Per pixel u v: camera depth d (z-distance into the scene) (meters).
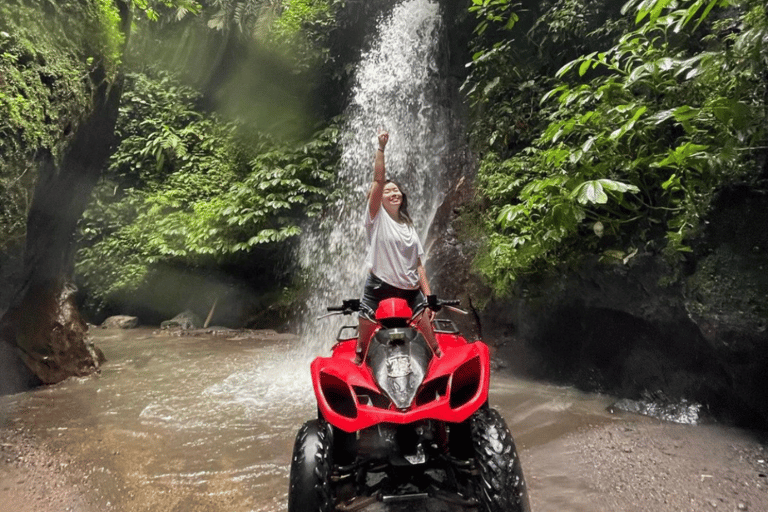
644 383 4.76
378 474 2.55
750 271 3.59
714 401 4.16
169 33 13.23
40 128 4.82
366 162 11.13
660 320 4.44
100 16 6.21
